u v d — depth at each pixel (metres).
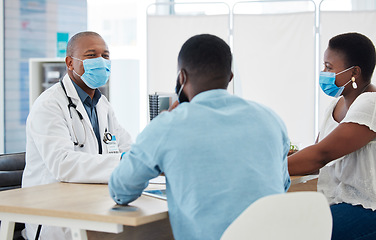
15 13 5.28
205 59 1.57
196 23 4.42
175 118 1.49
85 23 5.27
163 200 1.76
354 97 2.29
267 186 1.47
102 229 1.53
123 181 1.56
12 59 5.30
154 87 4.51
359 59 2.23
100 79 2.56
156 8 5.01
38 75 4.79
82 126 2.50
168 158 1.46
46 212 1.60
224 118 1.50
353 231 2.09
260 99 4.39
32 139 2.42
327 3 4.54
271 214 1.30
